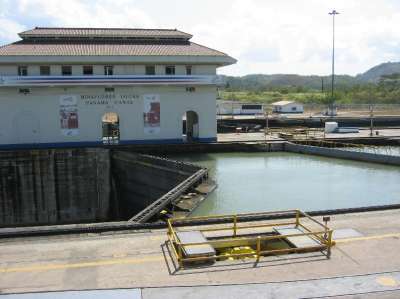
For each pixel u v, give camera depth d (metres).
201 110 42.81
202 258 12.17
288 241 13.56
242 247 13.95
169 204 21.45
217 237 14.35
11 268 12.10
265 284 11.19
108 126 47.94
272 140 44.84
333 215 16.75
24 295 10.61
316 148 40.78
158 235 14.59
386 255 12.98
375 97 133.25
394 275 11.71
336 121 60.38
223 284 11.18
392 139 45.38
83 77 39.28
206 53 41.84
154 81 40.62
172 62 40.84
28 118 39.69
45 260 12.60
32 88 39.25
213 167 35.41
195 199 23.39
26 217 36.66
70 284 11.18
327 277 11.58
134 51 41.03
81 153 37.50
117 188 38.41
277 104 84.81
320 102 126.94
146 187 35.06
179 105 42.25
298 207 24.17
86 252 13.16
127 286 11.07
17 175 36.09
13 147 39.69
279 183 29.69
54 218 37.28
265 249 14.23
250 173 32.97
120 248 13.45
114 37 44.19
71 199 37.59
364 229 15.11
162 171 33.06
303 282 11.30
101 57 39.06
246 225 15.60
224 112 80.69
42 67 39.56
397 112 81.50
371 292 10.83
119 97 40.94
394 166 35.06
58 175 37.12
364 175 32.25
